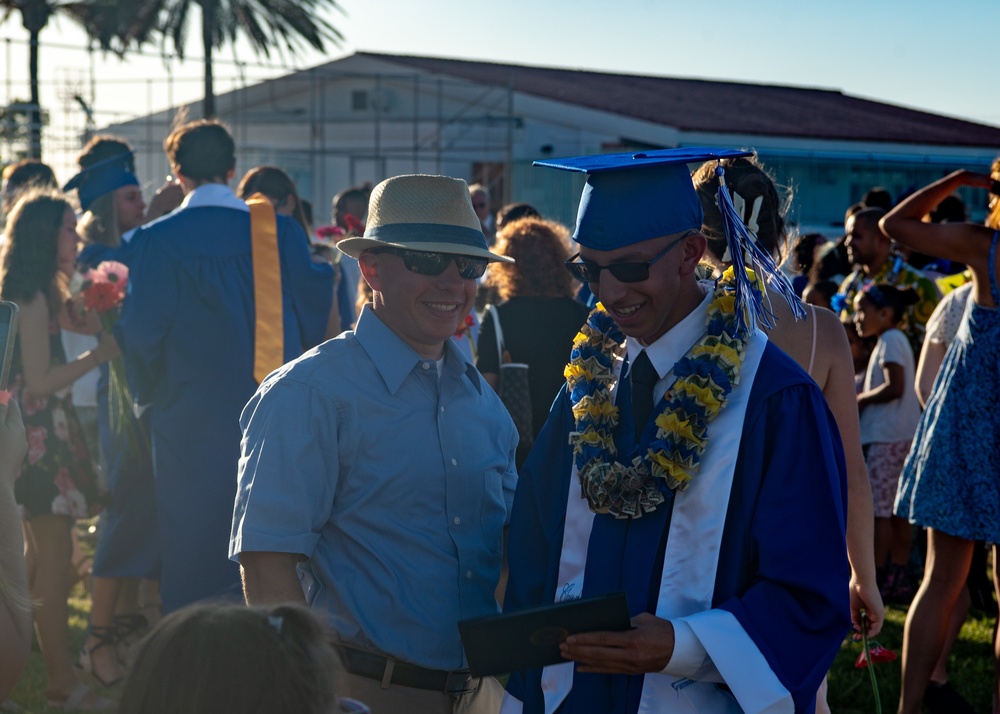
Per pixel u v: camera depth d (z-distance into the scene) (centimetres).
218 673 147
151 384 432
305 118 3150
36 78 2358
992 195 402
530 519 246
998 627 398
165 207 548
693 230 222
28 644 221
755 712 201
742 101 3250
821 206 2400
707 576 213
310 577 263
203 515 424
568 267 228
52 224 436
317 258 511
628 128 2566
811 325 285
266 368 432
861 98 3884
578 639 205
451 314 258
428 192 259
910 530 604
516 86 2888
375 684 251
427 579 253
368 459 254
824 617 208
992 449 382
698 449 213
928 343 458
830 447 216
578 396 237
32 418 438
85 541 675
